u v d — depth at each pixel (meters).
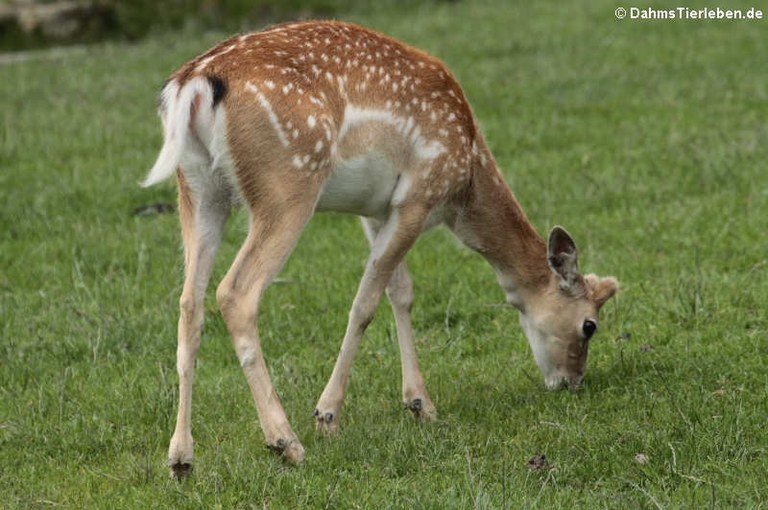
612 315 12.16
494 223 10.63
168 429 10.05
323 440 9.65
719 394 10.00
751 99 20.58
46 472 9.36
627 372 10.87
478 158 10.45
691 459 8.88
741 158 16.81
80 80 24.94
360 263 14.05
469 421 10.02
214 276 13.94
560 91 21.92
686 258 13.43
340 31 9.70
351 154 9.53
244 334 8.95
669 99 20.91
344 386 9.87
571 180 16.64
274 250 9.05
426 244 14.62
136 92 23.55
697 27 27.23
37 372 11.32
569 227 14.80
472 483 8.46
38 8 31.95
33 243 15.15
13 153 19.00
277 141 8.96
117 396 10.67
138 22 32.19
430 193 10.00
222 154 8.93
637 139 18.58
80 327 12.30
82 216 16.16
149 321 12.41
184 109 8.66
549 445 9.33
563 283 10.61
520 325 12.12
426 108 9.91
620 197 15.82
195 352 8.94
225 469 9.09
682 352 11.01
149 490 8.84
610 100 21.23
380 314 12.72
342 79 9.42
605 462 8.95
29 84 24.69
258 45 9.21
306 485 8.74
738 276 12.70
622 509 8.20
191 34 31.34
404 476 8.98
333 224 15.67
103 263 14.42
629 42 26.05
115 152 19.28
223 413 10.30
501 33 27.97
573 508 8.20
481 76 23.52
